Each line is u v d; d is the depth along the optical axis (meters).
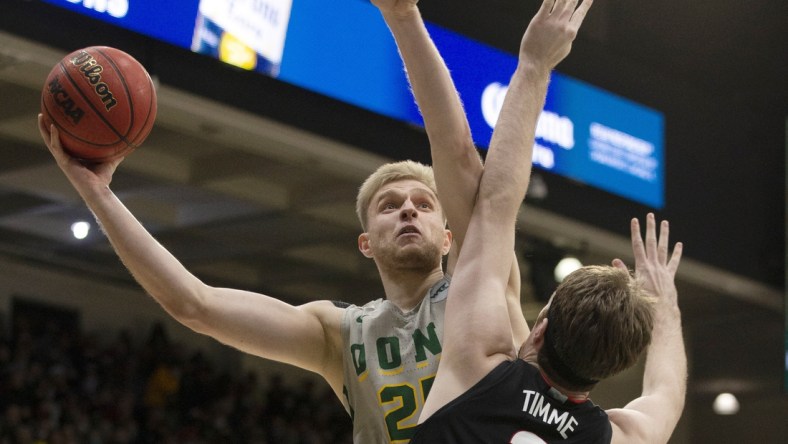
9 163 10.29
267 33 8.53
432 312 2.94
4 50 7.14
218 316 2.93
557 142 10.98
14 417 10.98
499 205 2.62
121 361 13.52
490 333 2.48
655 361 2.95
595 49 11.64
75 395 12.34
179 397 13.62
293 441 14.03
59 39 7.28
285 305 3.08
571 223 11.10
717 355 16.03
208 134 8.77
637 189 11.79
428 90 2.65
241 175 10.51
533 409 2.42
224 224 11.95
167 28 7.81
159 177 10.48
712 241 12.75
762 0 13.75
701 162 12.77
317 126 9.02
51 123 2.86
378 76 9.43
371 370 2.93
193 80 8.10
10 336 13.62
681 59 13.88
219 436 13.17
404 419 2.86
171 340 15.48
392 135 9.58
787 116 13.80
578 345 2.41
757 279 13.32
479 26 10.24
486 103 10.12
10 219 12.07
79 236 12.70
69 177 2.85
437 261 3.06
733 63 14.06
